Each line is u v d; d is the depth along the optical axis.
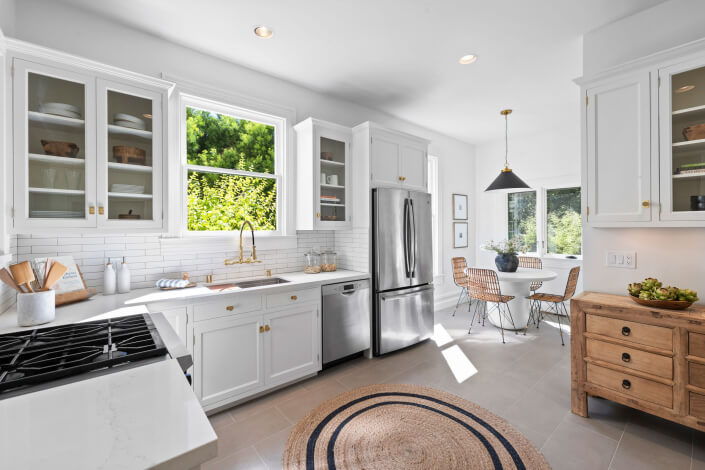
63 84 1.82
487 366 2.98
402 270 3.37
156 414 0.76
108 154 1.96
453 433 2.01
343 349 2.98
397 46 2.65
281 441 1.95
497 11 2.24
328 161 3.19
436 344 3.56
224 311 2.26
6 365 1.06
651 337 1.87
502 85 3.37
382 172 3.34
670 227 2.10
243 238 2.99
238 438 1.99
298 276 3.04
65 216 1.83
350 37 2.53
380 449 1.87
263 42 2.58
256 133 4.21
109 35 2.31
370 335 3.20
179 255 2.63
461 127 4.73
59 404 0.81
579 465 1.73
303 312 2.69
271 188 3.58
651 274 2.18
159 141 2.13
